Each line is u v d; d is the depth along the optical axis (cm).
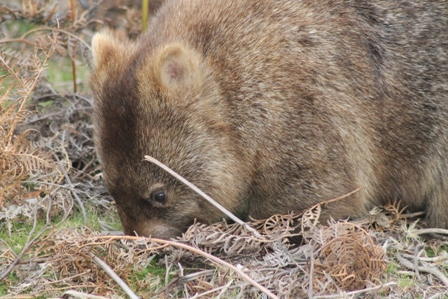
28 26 1327
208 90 899
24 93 941
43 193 1020
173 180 890
